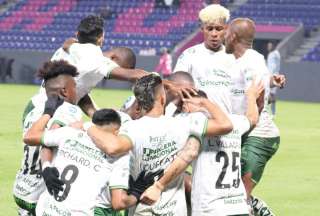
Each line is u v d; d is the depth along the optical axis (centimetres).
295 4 9412
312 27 8969
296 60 8425
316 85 7781
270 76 1920
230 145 1497
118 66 1634
